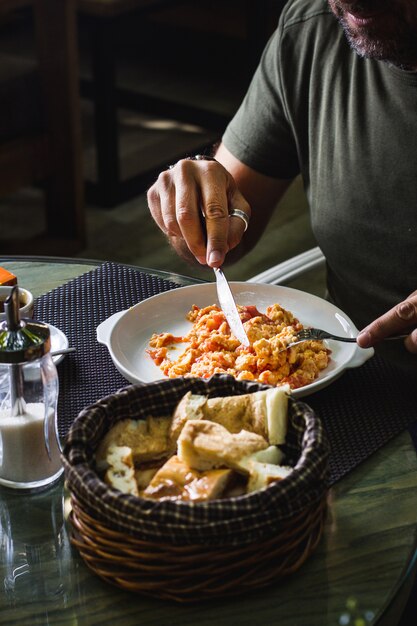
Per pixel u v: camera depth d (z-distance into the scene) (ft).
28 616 2.76
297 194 12.57
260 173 5.68
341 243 5.16
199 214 4.58
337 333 4.17
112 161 12.01
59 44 9.97
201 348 3.98
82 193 10.90
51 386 3.18
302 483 2.61
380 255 4.99
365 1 4.22
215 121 13.94
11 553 3.00
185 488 2.74
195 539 2.54
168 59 17.02
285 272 5.26
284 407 2.95
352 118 5.00
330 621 2.72
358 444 3.48
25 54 10.98
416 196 4.80
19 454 3.20
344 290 5.28
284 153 5.64
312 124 5.25
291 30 5.32
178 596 2.74
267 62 5.53
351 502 3.20
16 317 3.04
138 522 2.54
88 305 4.42
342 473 3.32
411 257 4.88
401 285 4.96
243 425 3.01
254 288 4.49
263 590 2.81
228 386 3.10
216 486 2.72
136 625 2.70
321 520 2.95
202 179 4.63
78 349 4.08
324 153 5.19
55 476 3.30
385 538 3.03
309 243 11.27
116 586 2.84
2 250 10.84
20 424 3.17
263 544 2.65
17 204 12.30
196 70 16.75
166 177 4.75
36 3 9.83
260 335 3.94
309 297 4.40
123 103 14.42
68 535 3.07
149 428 3.03
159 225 4.83
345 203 5.08
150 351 4.05
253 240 5.86
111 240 11.39
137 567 2.68
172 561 2.63
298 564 2.85
